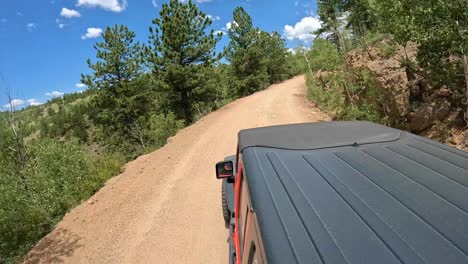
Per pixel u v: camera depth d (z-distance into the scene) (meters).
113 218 8.83
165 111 39.94
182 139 18.14
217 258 6.04
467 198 2.03
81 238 8.16
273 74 66.06
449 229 1.76
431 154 2.79
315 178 2.48
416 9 9.06
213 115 27.03
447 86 10.99
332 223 1.91
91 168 12.70
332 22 39.47
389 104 13.00
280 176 2.55
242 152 3.24
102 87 44.75
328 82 23.27
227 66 53.31
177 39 34.34
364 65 15.43
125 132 45.22
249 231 2.44
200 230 7.18
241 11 51.03
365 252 1.64
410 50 13.69
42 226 9.52
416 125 11.65
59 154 11.91
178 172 11.62
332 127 3.77
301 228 1.88
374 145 3.11
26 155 13.29
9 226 8.82
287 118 19.00
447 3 8.50
